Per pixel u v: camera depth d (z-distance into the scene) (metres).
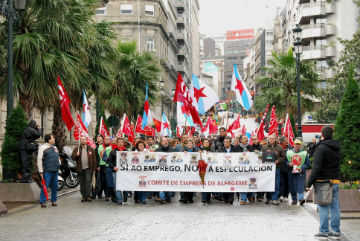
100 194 16.19
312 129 35.06
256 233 9.32
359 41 39.00
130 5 66.69
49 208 13.33
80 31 18.14
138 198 15.38
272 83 33.44
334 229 8.95
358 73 39.19
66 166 19.59
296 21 74.25
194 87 17.83
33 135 14.74
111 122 25.41
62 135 21.17
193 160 14.93
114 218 11.35
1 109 23.53
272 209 13.32
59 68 17.00
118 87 30.17
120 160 14.87
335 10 62.91
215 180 14.92
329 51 62.66
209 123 26.88
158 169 14.92
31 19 17.48
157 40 67.75
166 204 14.72
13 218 11.30
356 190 12.27
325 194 8.72
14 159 14.72
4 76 17.14
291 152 14.59
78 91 20.19
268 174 14.78
